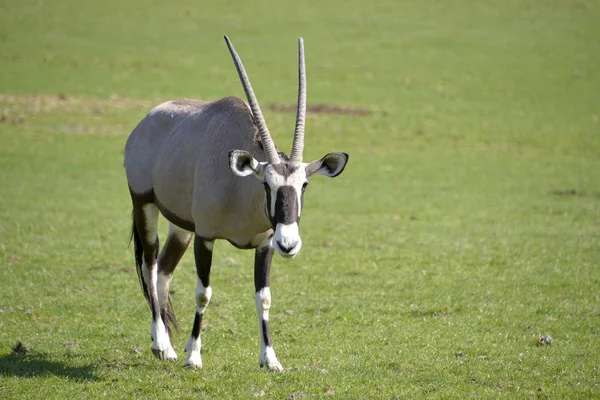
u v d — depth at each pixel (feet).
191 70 484.33
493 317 139.64
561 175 312.29
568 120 413.39
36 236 196.54
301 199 97.09
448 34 604.08
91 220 219.20
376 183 291.38
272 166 97.19
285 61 519.60
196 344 107.55
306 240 204.44
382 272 173.17
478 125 399.03
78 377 102.68
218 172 104.88
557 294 157.07
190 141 111.04
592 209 254.27
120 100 409.49
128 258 179.32
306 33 598.34
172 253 120.16
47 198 246.88
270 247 106.01
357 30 610.24
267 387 98.12
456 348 120.16
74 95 411.54
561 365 111.24
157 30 587.27
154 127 119.03
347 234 212.84
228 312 140.36
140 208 119.34
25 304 140.56
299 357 114.11
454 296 153.79
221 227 105.91
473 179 301.84
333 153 98.63
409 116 410.31
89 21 599.57
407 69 511.40
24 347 115.65
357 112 412.36
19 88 415.85
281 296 152.15
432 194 274.98
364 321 135.64
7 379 101.04
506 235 215.10
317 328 130.82
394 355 115.34
